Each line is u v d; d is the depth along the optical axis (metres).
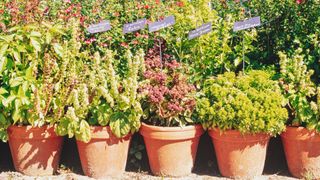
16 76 2.33
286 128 2.31
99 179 2.39
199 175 2.41
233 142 2.28
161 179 2.36
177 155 2.33
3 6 2.87
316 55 2.45
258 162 2.34
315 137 2.28
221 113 2.23
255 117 2.20
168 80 2.38
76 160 2.58
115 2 3.06
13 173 2.45
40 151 2.39
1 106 2.34
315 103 2.27
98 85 2.36
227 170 2.35
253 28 2.63
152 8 2.93
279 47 2.59
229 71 2.60
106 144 2.35
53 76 2.37
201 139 2.63
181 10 2.84
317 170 2.33
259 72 2.37
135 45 2.69
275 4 2.63
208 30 2.41
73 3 3.10
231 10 2.84
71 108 2.26
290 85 2.32
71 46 2.42
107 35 2.70
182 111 2.32
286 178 2.36
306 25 2.52
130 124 2.34
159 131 2.28
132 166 2.52
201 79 2.58
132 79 2.28
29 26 2.35
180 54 2.65
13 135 2.37
